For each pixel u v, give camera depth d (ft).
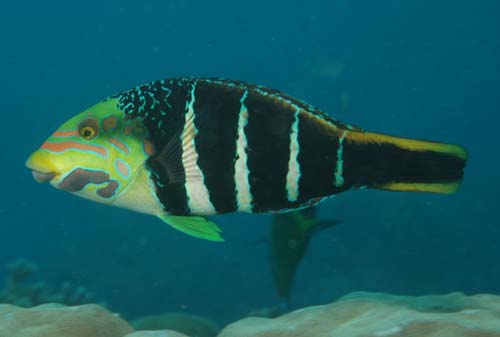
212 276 55.93
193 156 5.66
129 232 67.26
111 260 60.54
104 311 9.50
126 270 57.11
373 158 5.58
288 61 335.67
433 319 7.84
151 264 58.54
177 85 5.76
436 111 203.10
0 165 156.35
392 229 65.10
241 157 5.64
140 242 64.64
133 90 5.82
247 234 77.10
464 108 209.05
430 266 56.75
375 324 8.32
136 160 5.68
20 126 206.90
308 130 5.60
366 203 72.69
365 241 62.75
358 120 187.32
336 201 75.31
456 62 221.66
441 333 7.54
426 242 61.93
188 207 5.79
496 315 8.66
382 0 322.75
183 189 5.70
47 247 88.07
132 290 52.21
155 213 5.89
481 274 54.85
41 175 5.68
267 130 5.60
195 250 63.16
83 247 64.95
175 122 5.67
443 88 214.07
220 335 9.29
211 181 5.68
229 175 5.66
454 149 5.45
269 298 49.65
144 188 5.73
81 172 5.66
